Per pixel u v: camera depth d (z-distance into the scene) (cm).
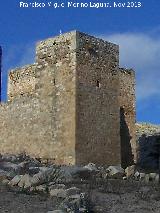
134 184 2675
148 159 3978
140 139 4144
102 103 3466
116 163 3481
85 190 2369
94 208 2012
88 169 2888
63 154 3288
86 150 3291
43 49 3588
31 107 3650
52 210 1927
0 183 2511
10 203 2067
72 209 1877
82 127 3297
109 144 3456
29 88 3806
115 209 2033
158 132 4631
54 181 2542
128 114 4116
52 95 3462
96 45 3503
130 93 4175
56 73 3459
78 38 3384
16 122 3788
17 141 3747
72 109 3291
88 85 3391
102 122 3441
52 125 3422
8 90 4047
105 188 2483
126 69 4194
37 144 3525
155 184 2700
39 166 3073
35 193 2291
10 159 3328
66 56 3406
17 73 3966
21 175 2581
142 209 2056
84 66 3388
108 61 3578
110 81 3566
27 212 1916
